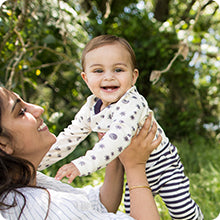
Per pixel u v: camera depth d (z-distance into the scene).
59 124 5.39
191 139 6.73
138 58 6.89
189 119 6.87
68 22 4.81
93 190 2.18
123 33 6.93
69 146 2.31
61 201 1.63
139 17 7.03
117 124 1.94
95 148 1.84
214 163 5.10
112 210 2.16
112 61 2.17
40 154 1.84
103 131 2.13
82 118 2.33
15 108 1.73
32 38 4.45
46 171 4.27
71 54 5.27
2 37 4.09
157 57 6.88
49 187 1.97
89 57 2.23
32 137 1.75
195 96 7.09
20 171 1.71
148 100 7.13
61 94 5.71
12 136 1.70
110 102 2.19
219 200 3.72
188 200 2.26
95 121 2.19
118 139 1.87
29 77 4.80
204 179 4.38
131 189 1.88
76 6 5.78
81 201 1.69
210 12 7.41
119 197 2.21
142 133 1.95
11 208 1.56
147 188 1.88
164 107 7.04
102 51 2.19
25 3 3.76
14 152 1.74
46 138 1.83
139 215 1.77
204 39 7.13
